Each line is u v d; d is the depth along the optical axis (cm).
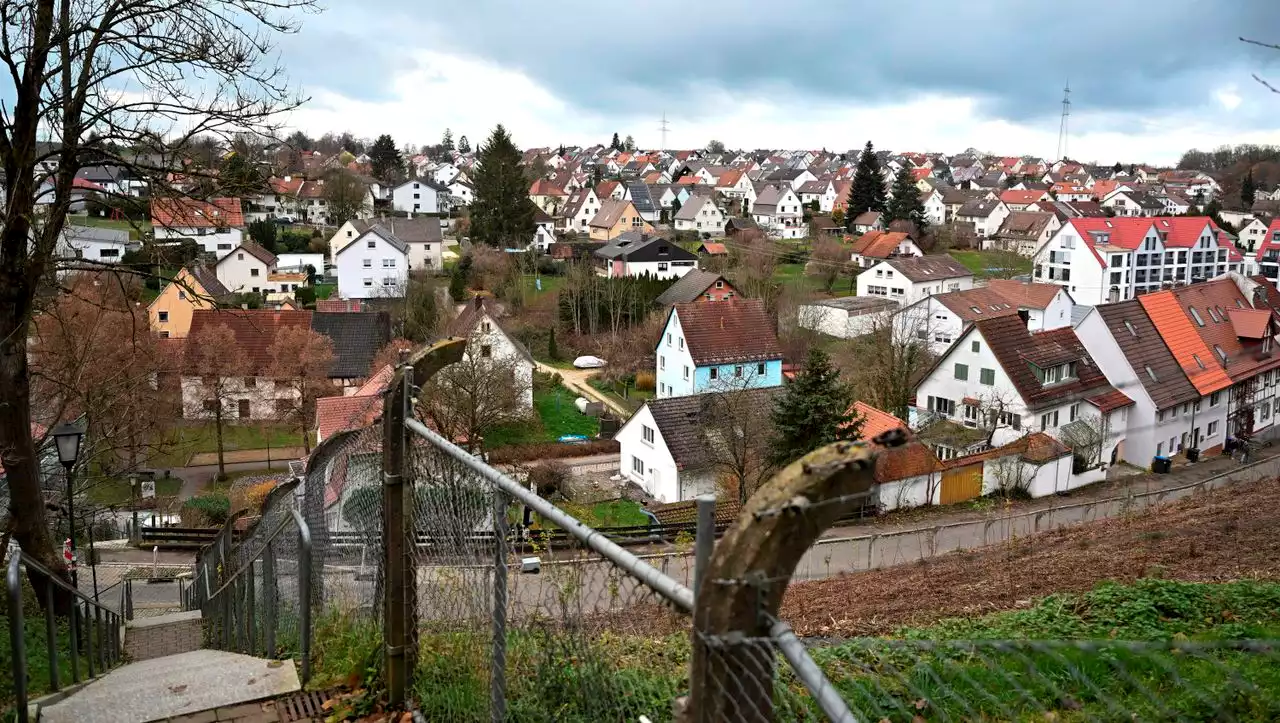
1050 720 375
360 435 588
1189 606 811
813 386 2694
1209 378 3603
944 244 9256
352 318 4319
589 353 5153
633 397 4397
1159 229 7050
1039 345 3334
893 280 6094
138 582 1969
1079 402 3312
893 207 9294
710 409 2964
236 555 1054
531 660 377
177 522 2681
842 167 14988
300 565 592
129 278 1405
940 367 3497
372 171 12425
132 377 2178
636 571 270
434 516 458
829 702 193
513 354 3841
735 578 219
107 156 1057
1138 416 3391
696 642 233
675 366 4016
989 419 3250
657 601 322
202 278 5356
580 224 10538
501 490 368
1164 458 3328
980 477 2853
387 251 6347
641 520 2456
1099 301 6384
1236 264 7262
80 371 1609
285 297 5988
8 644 806
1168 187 13650
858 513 2608
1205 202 12331
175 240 1253
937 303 4588
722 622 223
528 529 415
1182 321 3734
